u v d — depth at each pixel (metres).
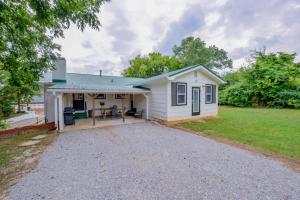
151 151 4.80
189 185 2.96
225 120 9.79
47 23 3.75
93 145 5.42
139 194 2.70
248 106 18.81
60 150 4.96
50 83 9.92
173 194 2.69
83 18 3.84
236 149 4.91
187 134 6.85
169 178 3.22
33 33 4.76
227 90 20.39
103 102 11.77
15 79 4.90
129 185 2.98
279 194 2.66
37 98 25.41
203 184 2.98
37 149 5.09
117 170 3.59
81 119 10.46
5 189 2.89
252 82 18.45
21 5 3.44
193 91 9.94
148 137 6.39
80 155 4.52
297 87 15.78
